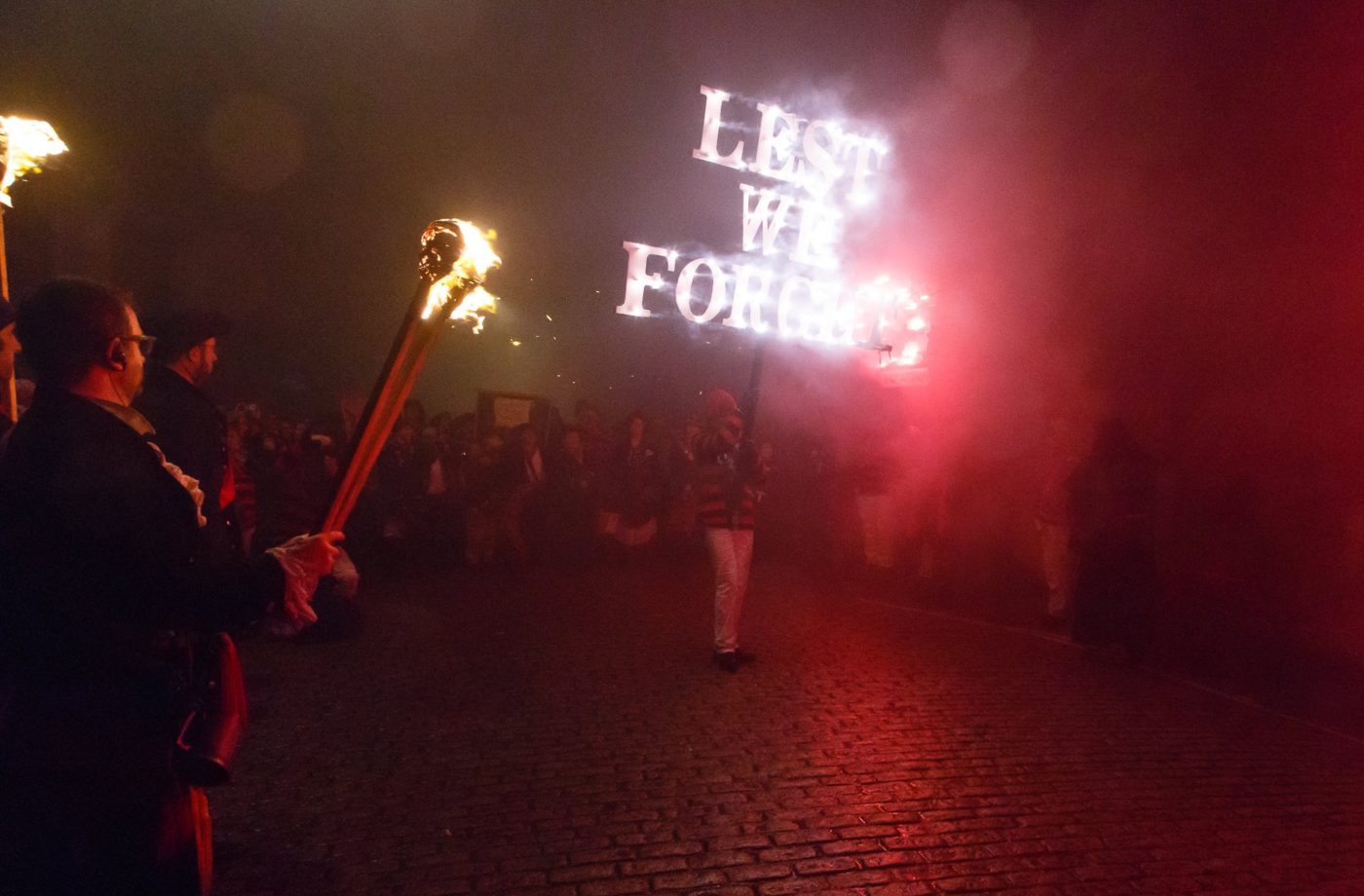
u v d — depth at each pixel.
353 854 3.72
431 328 1.93
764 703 5.75
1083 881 3.59
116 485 1.68
